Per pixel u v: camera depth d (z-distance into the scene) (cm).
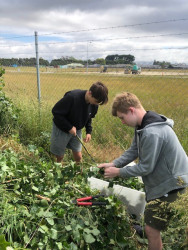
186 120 441
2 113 443
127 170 210
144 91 542
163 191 200
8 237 183
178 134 403
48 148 390
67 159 385
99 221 235
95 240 216
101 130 458
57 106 302
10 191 238
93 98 281
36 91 607
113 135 454
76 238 202
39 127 446
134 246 227
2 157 255
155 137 189
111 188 269
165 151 195
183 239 207
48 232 195
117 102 208
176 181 195
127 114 205
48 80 630
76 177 279
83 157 383
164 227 208
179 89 520
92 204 234
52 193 236
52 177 257
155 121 195
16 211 205
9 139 389
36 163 317
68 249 189
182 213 185
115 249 214
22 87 620
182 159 201
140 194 267
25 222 202
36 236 195
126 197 270
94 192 271
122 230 235
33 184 245
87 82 587
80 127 324
